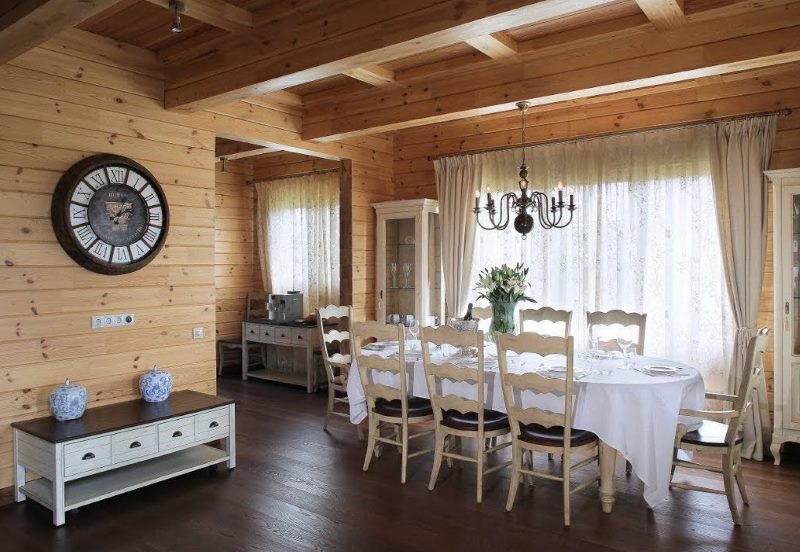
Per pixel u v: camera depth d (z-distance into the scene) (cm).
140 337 406
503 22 279
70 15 271
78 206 367
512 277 402
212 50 386
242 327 711
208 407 384
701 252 450
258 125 492
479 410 341
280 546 290
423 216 575
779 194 393
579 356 394
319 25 331
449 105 444
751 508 330
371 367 386
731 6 307
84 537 302
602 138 492
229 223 764
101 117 386
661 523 313
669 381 318
